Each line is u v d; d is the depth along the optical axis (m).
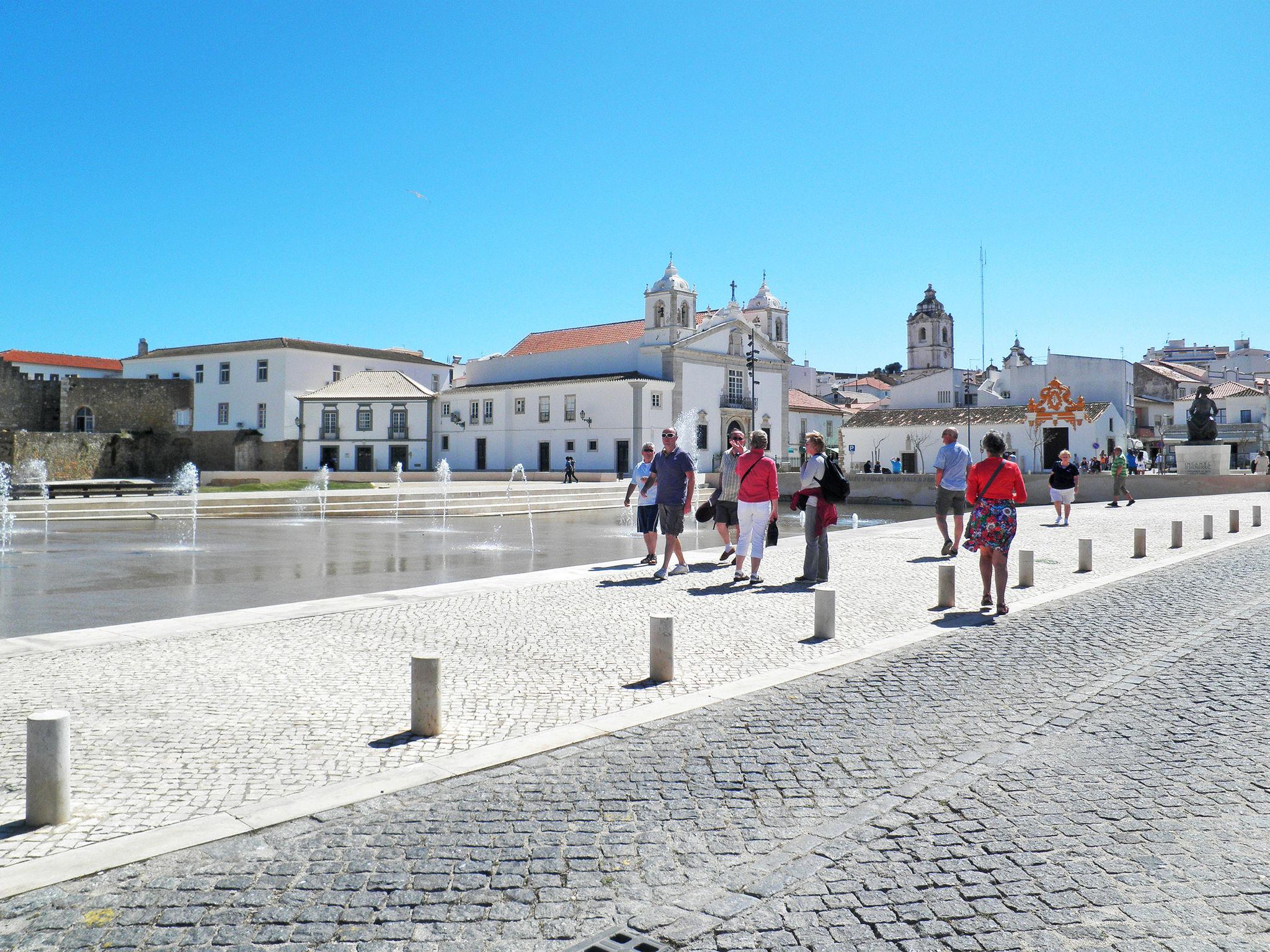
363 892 3.44
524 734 5.27
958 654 7.40
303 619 8.62
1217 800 4.30
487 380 64.19
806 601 9.84
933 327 82.50
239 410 65.50
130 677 6.40
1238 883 3.50
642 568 12.42
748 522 10.99
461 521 24.11
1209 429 31.62
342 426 62.41
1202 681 6.51
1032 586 10.98
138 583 11.53
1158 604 9.76
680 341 54.25
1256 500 26.78
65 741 4.02
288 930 3.17
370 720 5.50
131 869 3.59
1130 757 4.91
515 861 3.70
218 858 3.69
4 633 8.23
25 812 4.08
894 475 34.19
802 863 3.69
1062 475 20.05
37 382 54.75
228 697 5.95
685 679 6.55
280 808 4.16
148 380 54.12
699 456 55.47
